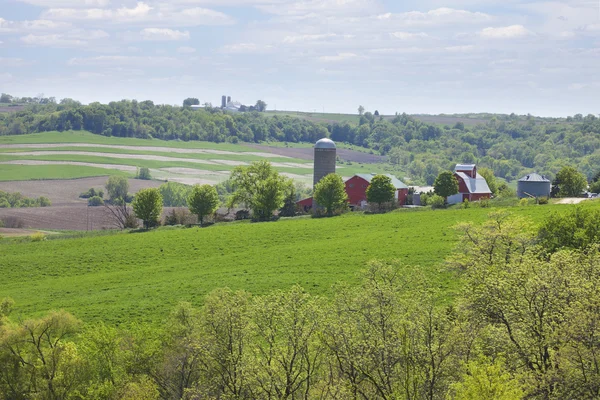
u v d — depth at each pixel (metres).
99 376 52.94
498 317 44.78
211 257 98.38
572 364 39.47
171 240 109.12
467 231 62.78
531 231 62.47
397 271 56.09
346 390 42.50
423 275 52.03
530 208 108.62
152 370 52.81
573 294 43.38
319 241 103.56
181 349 52.28
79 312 73.75
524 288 44.69
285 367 44.22
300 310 46.09
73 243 111.12
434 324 43.62
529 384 38.84
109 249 105.12
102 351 53.75
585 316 40.41
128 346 53.91
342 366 43.88
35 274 94.25
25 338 55.00
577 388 38.66
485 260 57.81
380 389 40.44
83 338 55.88
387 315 45.25
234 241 106.69
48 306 77.19
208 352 48.12
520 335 42.72
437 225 105.94
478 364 39.25
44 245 110.94
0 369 54.28
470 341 42.72
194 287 80.88
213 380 48.59
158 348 53.78
